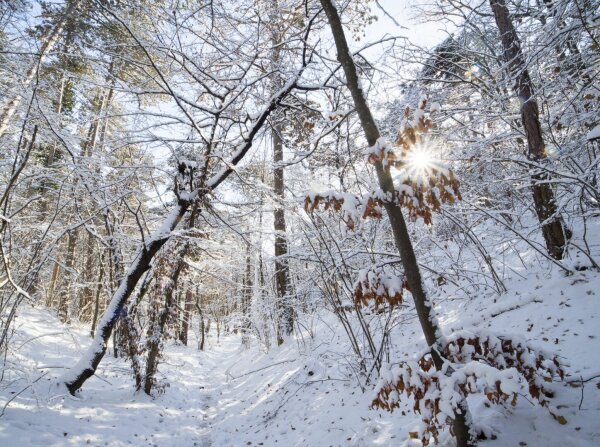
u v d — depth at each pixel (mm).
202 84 7258
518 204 8047
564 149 5473
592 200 5711
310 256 7266
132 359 8195
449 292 7598
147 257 7633
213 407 9148
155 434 6301
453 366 2678
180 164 7781
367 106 3203
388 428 4430
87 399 6941
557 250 6137
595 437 2906
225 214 8750
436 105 2873
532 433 3162
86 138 7789
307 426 5844
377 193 2969
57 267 15117
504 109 7355
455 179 2842
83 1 6703
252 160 8844
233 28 7121
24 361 7961
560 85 5863
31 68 7883
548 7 5848
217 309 27281
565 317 4723
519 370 2887
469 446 2834
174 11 6219
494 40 9008
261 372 10633
